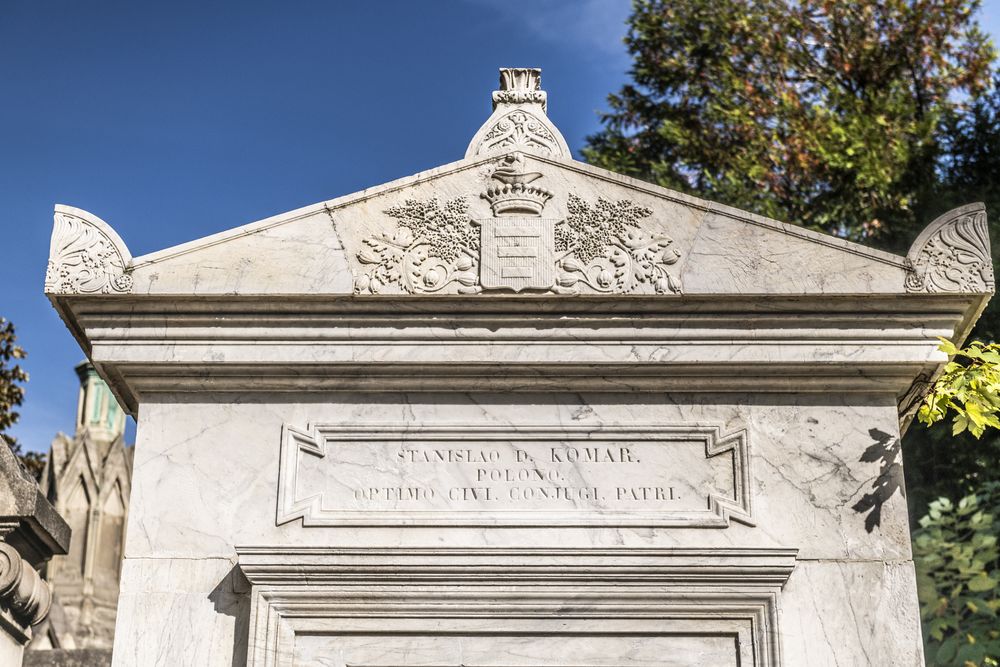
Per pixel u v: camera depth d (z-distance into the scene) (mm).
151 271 5930
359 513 5719
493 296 5895
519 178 6121
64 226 5984
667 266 5961
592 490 5770
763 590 5531
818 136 14180
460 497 5758
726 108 15008
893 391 5934
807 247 5969
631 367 5875
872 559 5664
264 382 5922
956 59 15211
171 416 5914
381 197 6105
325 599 5527
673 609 5516
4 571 6430
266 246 5988
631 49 15969
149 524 5730
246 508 5758
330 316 5918
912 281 5883
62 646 17016
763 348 5879
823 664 5488
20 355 14391
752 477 5793
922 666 5496
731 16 15484
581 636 5535
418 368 5887
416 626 5516
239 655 5527
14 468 6578
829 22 15391
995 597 8656
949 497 10367
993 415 6312
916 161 13562
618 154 15391
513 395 5949
